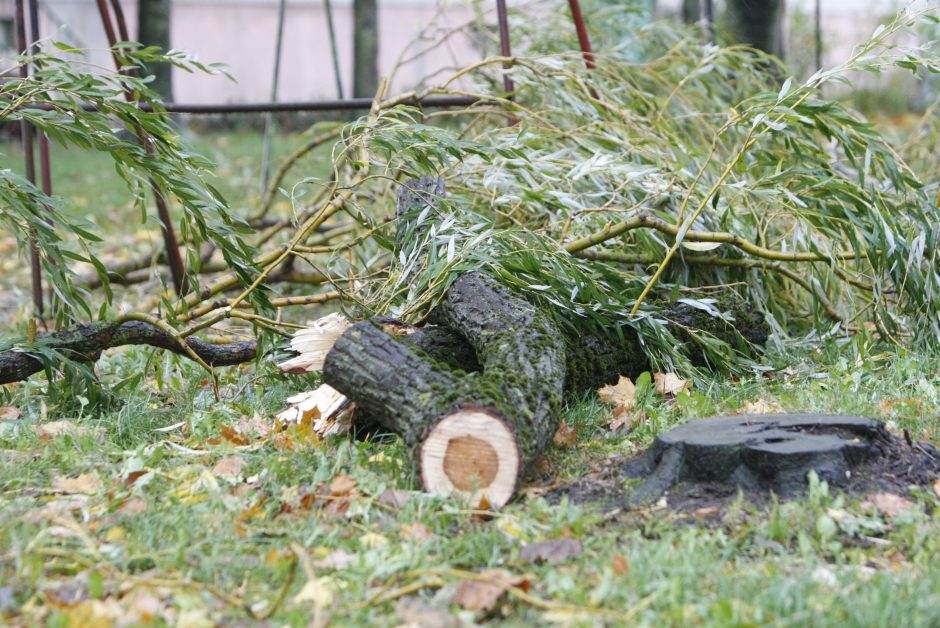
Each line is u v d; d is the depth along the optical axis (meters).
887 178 5.79
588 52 6.51
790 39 18.44
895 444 3.63
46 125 4.76
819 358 5.18
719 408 4.29
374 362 3.74
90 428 4.34
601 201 5.62
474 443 3.44
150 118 4.83
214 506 3.47
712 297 5.16
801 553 3.07
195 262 5.07
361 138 5.08
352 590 2.91
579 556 3.08
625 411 4.33
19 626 2.76
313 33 22.55
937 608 2.68
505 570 3.02
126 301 7.61
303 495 3.52
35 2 6.03
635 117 6.09
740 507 3.30
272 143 16.66
